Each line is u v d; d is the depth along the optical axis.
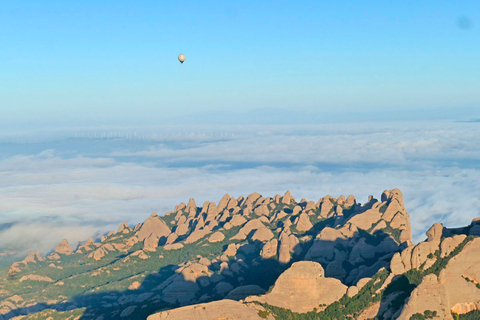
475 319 191.00
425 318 191.62
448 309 193.25
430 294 196.50
